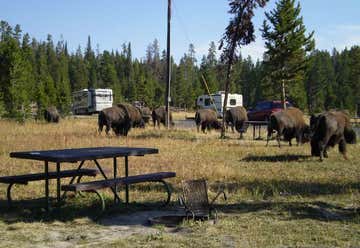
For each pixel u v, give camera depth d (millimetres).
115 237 7738
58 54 142750
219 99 55250
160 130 30094
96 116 58438
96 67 119062
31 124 34188
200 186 9203
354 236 7707
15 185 11828
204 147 20906
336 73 105562
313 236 7684
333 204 10148
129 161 16094
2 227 8266
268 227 8234
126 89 100438
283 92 53469
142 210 9633
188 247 7152
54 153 9430
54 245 7301
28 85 40406
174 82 96062
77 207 9703
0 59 38312
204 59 110188
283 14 51469
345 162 16891
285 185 12297
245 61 104625
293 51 51594
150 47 144125
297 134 22062
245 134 30250
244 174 13836
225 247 7141
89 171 10602
